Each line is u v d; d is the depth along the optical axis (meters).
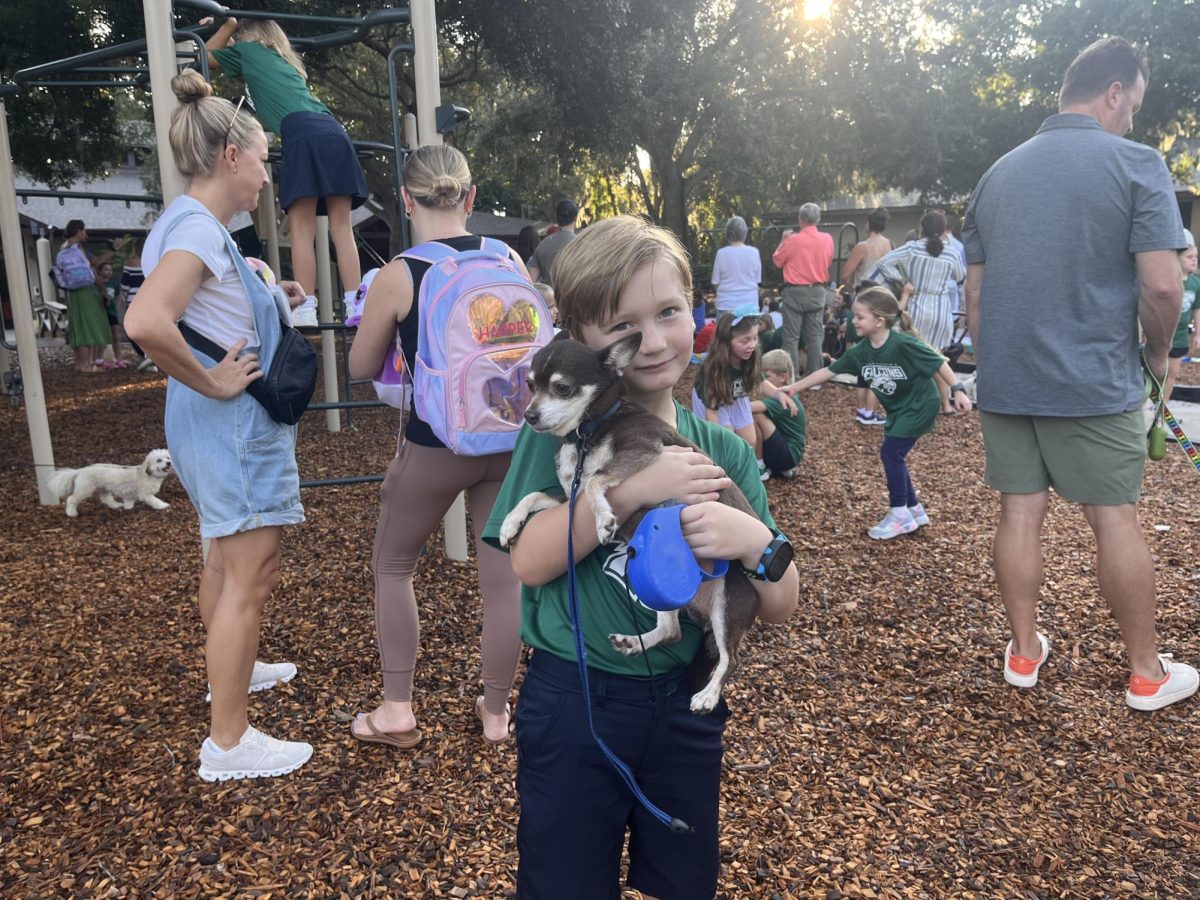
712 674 1.75
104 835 2.60
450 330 2.72
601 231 1.71
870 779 2.91
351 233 4.54
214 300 2.61
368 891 2.36
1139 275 3.15
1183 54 19.72
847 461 7.43
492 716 3.10
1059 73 20.95
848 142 22.58
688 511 1.53
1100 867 2.49
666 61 19.88
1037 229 3.25
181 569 4.92
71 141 13.47
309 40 5.17
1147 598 3.28
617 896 1.69
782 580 1.81
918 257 9.16
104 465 6.09
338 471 6.98
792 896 2.36
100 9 9.59
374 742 3.09
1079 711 3.35
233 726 2.87
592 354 1.70
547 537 1.62
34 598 4.49
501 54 13.84
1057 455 3.32
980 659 3.79
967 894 2.38
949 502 6.18
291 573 4.75
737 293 10.58
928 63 22.33
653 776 1.67
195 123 2.63
